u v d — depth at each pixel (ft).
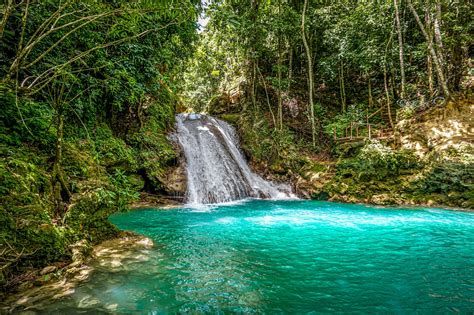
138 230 23.12
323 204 36.60
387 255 17.25
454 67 46.32
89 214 17.31
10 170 13.35
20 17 18.45
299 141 52.03
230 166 46.32
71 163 19.44
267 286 13.00
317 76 69.36
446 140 36.35
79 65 23.67
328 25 59.57
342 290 12.64
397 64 57.93
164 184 36.50
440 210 31.01
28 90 16.12
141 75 33.04
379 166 38.19
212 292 12.27
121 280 13.00
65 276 12.58
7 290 10.85
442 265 15.58
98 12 18.57
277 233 22.43
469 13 43.86
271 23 51.80
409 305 11.35
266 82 67.51
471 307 11.18
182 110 85.51
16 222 11.94
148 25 28.22
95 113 31.76
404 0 51.90
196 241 20.10
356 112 52.24
